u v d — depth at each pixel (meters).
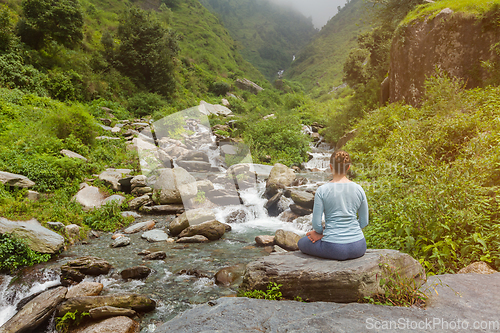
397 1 14.00
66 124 10.91
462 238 3.46
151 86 25.66
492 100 5.54
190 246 5.92
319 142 19.91
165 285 4.31
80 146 10.44
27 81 15.37
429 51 9.31
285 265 2.87
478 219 3.36
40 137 9.66
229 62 65.56
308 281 2.62
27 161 8.01
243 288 3.02
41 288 4.34
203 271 4.71
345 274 2.48
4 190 6.54
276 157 14.09
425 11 9.78
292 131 15.87
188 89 32.91
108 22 34.19
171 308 3.72
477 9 8.34
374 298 2.48
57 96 17.05
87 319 3.46
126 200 8.30
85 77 19.58
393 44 11.08
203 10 83.12
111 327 3.21
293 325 2.03
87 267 4.62
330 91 58.75
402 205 3.92
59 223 6.05
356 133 10.22
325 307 2.32
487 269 3.00
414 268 2.70
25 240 5.04
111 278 4.56
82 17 21.58
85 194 7.98
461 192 3.53
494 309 2.20
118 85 22.44
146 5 61.94
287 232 5.93
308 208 7.54
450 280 2.74
